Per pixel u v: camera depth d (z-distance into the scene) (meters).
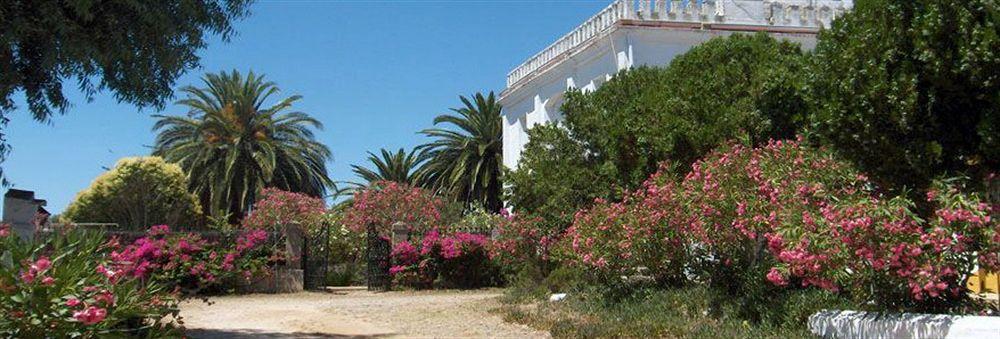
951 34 6.99
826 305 8.61
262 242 20.28
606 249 11.68
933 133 7.28
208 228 33.53
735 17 20.91
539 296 15.16
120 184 34.81
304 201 27.42
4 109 8.78
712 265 10.74
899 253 6.76
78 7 7.68
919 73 7.20
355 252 26.97
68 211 36.69
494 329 11.16
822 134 8.05
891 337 7.09
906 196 7.35
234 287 19.72
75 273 5.99
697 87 13.25
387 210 26.94
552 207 16.77
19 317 5.40
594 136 16.50
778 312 8.99
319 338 10.48
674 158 13.05
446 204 29.03
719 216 9.52
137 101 9.28
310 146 37.34
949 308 7.14
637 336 9.36
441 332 11.02
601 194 15.65
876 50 7.44
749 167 9.16
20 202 14.80
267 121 35.50
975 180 7.45
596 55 21.59
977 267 7.21
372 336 10.70
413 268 21.86
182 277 18.19
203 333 10.98
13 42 7.82
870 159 7.74
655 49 20.16
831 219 7.09
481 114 38.75
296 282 20.62
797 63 12.34
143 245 17.67
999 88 6.74
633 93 16.22
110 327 5.97
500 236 18.39
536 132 17.77
